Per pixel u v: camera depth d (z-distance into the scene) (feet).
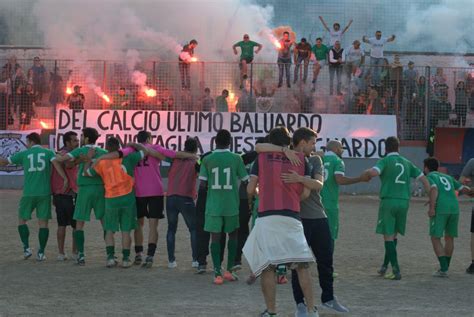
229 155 32.55
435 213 34.42
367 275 34.55
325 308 26.99
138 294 29.37
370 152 80.23
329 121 79.92
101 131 79.25
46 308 26.61
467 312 26.94
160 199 35.70
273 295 24.52
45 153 37.04
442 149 82.69
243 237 34.63
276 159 24.56
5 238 44.98
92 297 28.63
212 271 34.96
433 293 30.48
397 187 33.73
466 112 81.76
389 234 33.81
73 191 37.42
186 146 35.53
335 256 40.01
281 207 24.08
